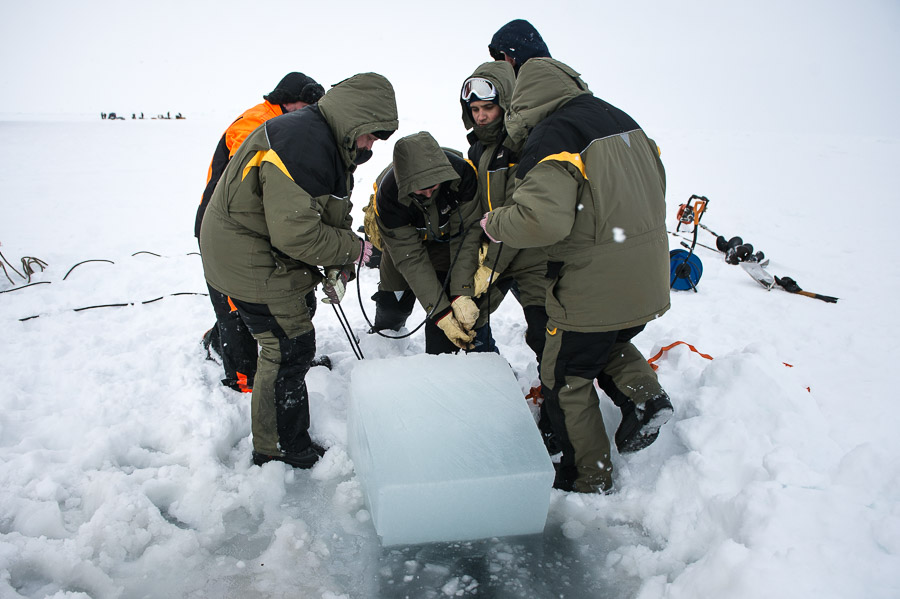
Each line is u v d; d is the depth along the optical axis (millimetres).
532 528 2104
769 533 1747
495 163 2543
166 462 2359
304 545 2020
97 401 2732
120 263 5105
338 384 2936
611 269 2010
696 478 2158
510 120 2164
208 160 13648
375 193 2840
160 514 2094
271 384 2322
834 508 1798
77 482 2188
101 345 3406
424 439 2055
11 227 6676
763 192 10047
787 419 2314
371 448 2018
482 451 2031
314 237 2078
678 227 7215
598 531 2135
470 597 1858
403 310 3400
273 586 1860
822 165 12930
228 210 2152
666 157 14188
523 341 3709
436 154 2426
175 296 4258
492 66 2465
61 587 1785
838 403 2977
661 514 2139
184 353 3254
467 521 2031
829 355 3686
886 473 1975
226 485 2240
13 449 2346
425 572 1944
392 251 2725
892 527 1696
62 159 13133
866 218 8141
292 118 2107
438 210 2625
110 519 1959
